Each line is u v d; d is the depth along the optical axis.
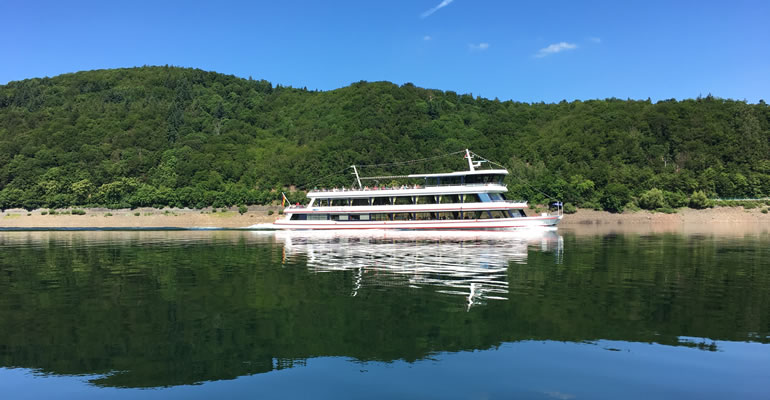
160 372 14.03
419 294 23.67
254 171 151.88
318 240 59.91
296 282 27.52
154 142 172.50
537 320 18.72
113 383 13.32
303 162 154.88
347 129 186.75
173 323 18.92
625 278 27.83
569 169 141.00
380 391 12.57
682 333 16.97
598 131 167.75
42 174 141.88
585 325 18.03
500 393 12.34
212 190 136.50
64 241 62.59
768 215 112.44
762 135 154.75
